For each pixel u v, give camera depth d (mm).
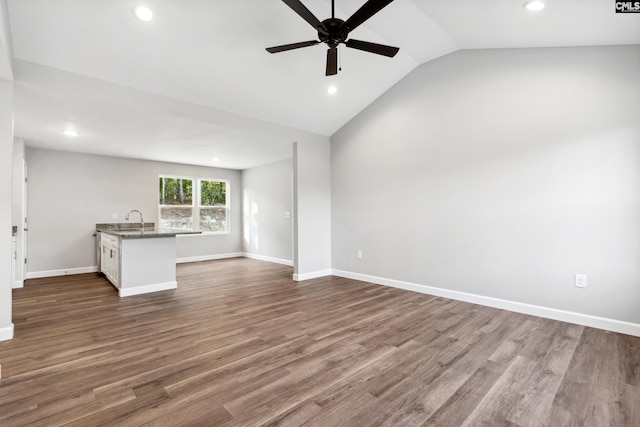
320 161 5223
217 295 4070
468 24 2947
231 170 7758
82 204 5641
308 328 2898
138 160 6301
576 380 1999
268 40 3068
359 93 4406
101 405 1742
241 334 2760
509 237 3371
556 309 3088
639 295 2678
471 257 3666
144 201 6359
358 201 4930
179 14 2609
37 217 5211
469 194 3664
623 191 2738
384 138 4551
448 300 3781
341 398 1815
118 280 4184
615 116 2771
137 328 2904
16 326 2959
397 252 4418
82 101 3238
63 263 5441
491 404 1760
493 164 3471
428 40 3457
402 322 3047
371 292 4184
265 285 4625
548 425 1589
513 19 2654
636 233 2684
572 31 2674
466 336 2701
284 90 3928
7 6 2270
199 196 7273
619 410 1700
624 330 2734
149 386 1935
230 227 7715
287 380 2008
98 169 5824
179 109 3715
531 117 3211
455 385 1951
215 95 3773
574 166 2971
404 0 2723
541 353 2377
